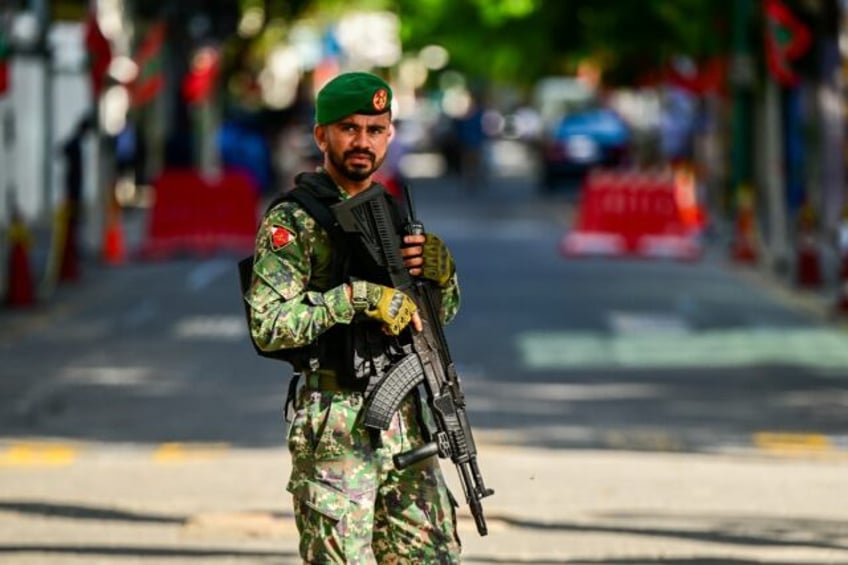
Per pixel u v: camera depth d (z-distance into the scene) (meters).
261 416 31.73
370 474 13.15
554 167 105.38
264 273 13.13
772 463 27.30
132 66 73.00
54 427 30.66
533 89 137.38
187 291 50.88
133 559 20.20
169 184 62.19
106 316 45.75
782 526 22.09
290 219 13.20
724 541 21.09
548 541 21.09
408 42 118.00
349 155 13.32
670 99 91.62
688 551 20.47
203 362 38.25
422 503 13.22
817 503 23.77
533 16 93.25
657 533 21.58
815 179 70.44
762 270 57.84
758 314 47.06
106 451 28.41
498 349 40.38
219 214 62.72
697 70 80.31
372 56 127.62
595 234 64.06
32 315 45.97
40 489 24.88
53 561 20.11
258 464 26.92
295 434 13.24
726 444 29.16
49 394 33.91
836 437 30.05
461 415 13.29
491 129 174.25
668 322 45.28
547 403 33.19
